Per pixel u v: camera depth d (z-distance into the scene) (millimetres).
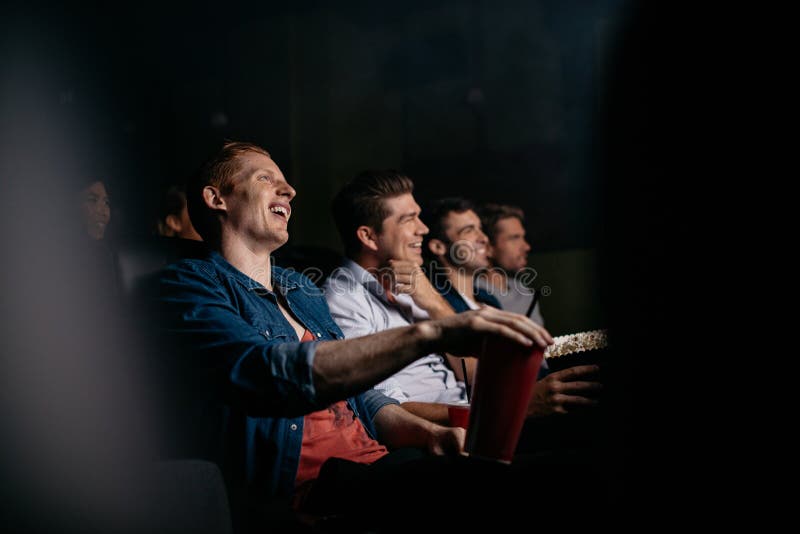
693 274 571
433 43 6062
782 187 548
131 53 5609
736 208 559
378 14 6059
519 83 5762
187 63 6070
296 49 5918
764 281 554
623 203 601
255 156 1558
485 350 1009
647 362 593
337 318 2021
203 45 6055
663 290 583
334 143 5824
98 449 1027
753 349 554
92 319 1207
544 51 5676
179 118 6094
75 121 5023
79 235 1411
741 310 558
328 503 1208
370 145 6168
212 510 1040
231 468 1324
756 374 554
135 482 995
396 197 2209
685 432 580
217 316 1274
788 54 553
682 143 579
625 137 603
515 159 5734
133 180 5637
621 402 614
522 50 5762
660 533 592
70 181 2074
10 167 1682
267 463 1323
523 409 996
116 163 5465
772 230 552
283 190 1543
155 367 1276
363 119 6160
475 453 1008
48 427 1009
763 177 553
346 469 1216
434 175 6016
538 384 1482
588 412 1468
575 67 5535
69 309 1183
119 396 1177
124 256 1397
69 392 1073
